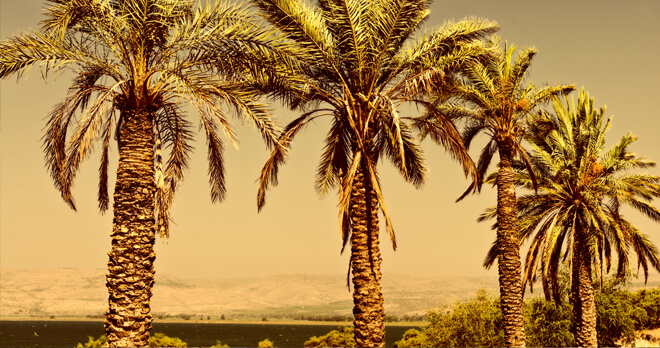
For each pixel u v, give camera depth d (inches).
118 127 569.9
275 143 546.3
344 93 640.4
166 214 550.0
